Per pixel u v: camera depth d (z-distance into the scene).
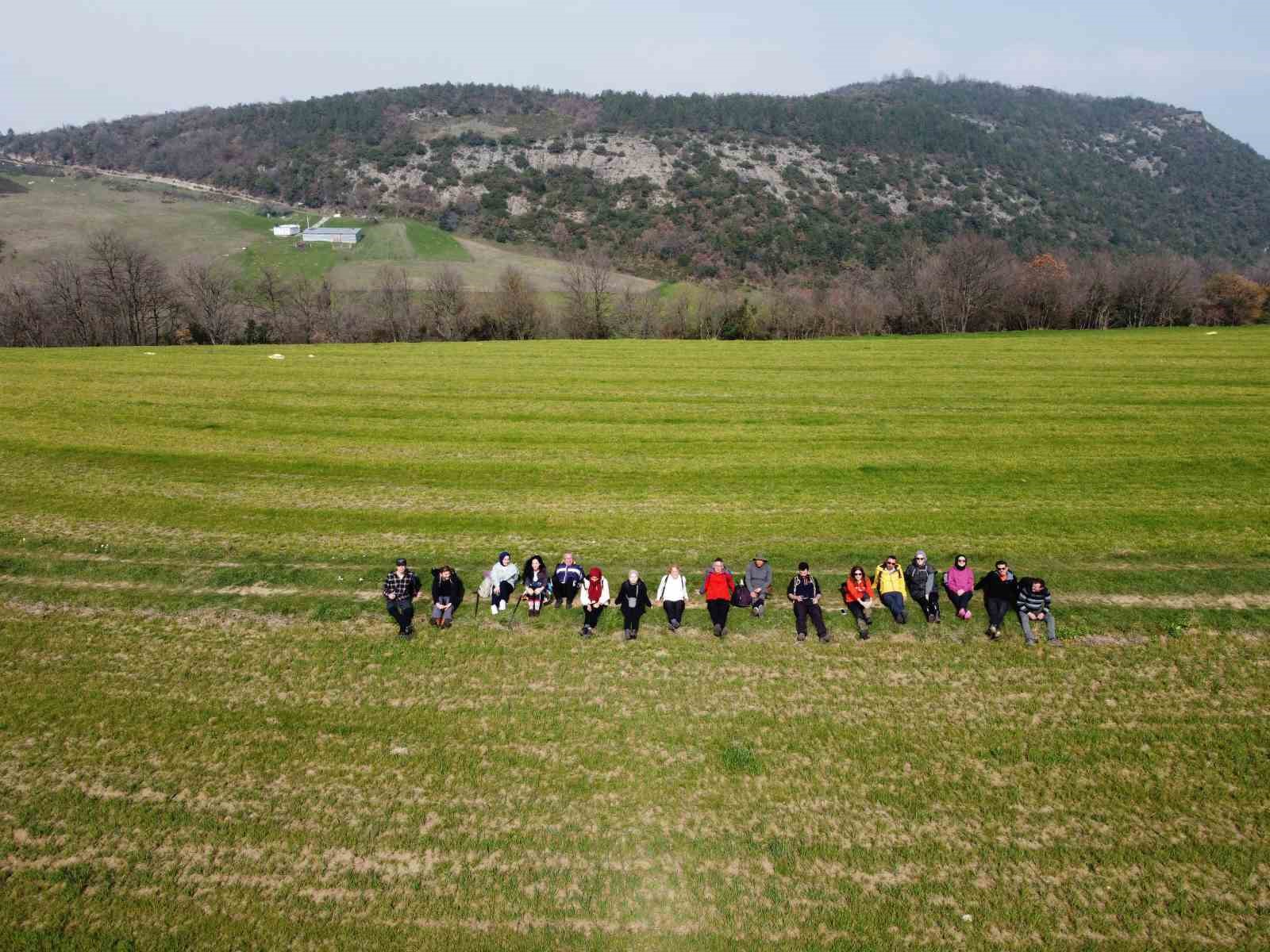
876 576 22.33
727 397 48.56
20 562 24.38
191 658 19.98
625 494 31.28
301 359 63.75
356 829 14.67
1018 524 27.55
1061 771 16.36
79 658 19.78
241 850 14.14
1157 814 15.25
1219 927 12.90
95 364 58.59
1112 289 109.88
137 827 14.57
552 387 51.75
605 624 21.80
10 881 13.38
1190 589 22.66
